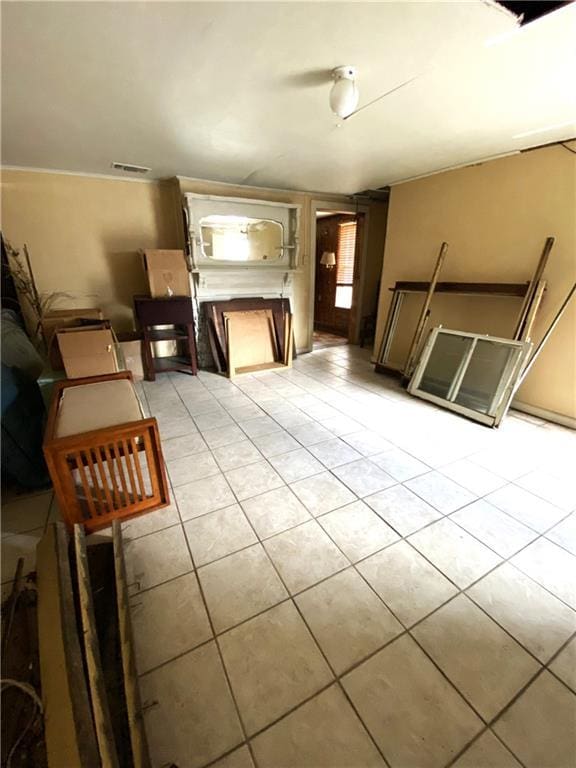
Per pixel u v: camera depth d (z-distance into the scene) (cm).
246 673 106
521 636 116
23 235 319
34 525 164
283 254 420
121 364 308
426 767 86
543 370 277
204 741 91
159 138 236
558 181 246
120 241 360
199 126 215
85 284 354
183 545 153
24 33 125
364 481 199
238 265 395
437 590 132
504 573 140
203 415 284
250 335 400
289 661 109
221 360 394
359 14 116
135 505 168
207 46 135
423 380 325
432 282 330
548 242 250
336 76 155
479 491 191
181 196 347
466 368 292
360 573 139
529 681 104
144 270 351
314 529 162
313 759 88
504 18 117
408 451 231
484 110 192
